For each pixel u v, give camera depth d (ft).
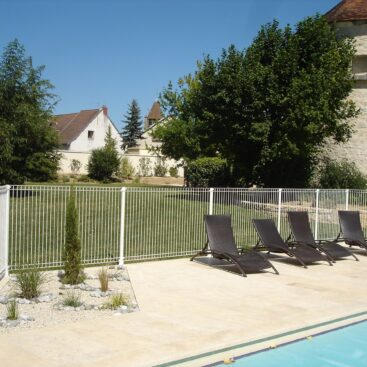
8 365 17.39
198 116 80.02
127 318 23.53
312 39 76.48
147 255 39.47
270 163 77.71
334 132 77.92
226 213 45.62
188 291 29.63
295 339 22.31
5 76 77.25
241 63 74.13
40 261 36.19
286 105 70.28
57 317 23.21
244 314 25.04
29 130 79.61
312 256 40.01
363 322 25.40
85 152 171.53
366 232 54.65
